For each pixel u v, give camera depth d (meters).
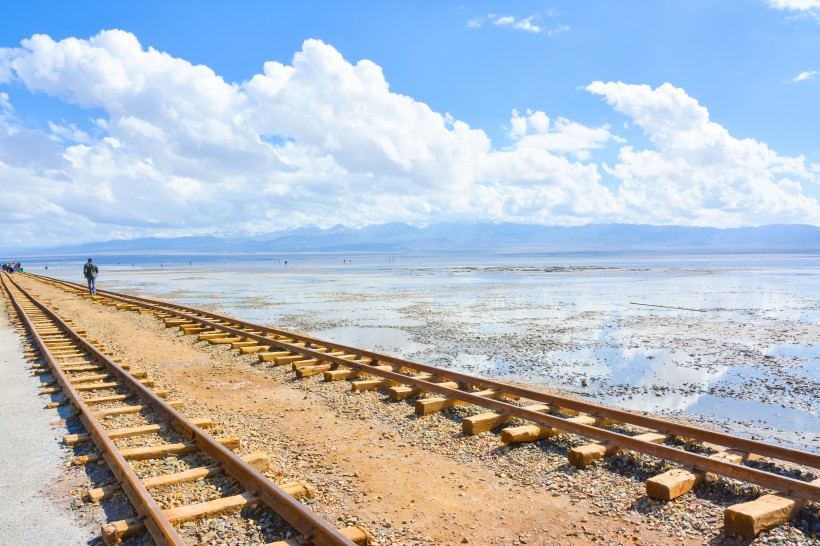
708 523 5.25
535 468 6.74
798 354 16.27
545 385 12.48
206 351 15.34
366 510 5.62
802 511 5.30
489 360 15.32
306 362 12.78
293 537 4.77
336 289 45.34
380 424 8.58
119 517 5.18
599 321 23.66
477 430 8.00
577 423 7.50
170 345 16.55
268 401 10.02
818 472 6.50
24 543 4.73
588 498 5.91
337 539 4.31
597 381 12.90
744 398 11.41
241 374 12.33
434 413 9.09
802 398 11.42
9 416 8.71
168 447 6.82
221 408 9.50
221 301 35.62
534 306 29.89
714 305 29.98
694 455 6.22
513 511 5.62
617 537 5.09
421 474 6.61
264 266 125.94
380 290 43.34
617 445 6.96
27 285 51.78
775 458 6.56
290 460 7.00
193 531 4.90
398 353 16.39
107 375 11.55
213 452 6.47
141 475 6.15
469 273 73.81
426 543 4.96
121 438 7.43
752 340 18.75
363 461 7.02
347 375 11.55
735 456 6.69
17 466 6.54
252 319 25.39
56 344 15.92
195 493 5.66
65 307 29.73
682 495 5.79
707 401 11.20
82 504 5.47
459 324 22.89
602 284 48.34
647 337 19.36
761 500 5.25
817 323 22.72
